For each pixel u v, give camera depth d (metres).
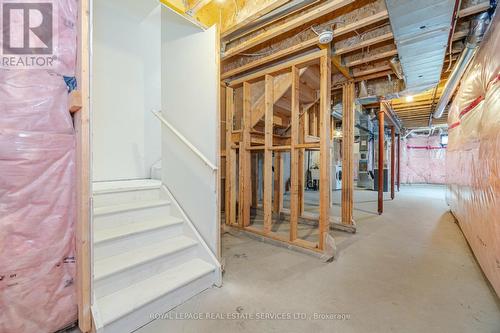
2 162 1.19
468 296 1.88
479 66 2.47
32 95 1.27
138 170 3.20
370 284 2.06
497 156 1.71
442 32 2.18
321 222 2.67
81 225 1.35
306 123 4.22
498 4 1.91
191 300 1.81
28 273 1.27
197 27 2.18
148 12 3.13
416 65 2.86
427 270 2.34
